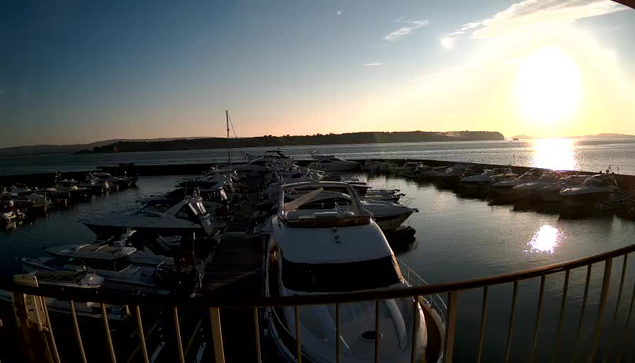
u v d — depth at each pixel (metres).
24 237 23.25
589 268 2.87
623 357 8.96
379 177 51.09
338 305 2.29
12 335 4.38
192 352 8.61
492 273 15.45
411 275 15.28
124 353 8.45
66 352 8.30
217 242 17.53
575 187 28.97
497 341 10.15
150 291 11.32
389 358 5.49
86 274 10.50
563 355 9.44
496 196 34.22
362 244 7.42
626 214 25.56
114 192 44.12
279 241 8.04
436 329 6.60
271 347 7.56
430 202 32.19
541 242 19.77
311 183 10.55
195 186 28.81
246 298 2.27
